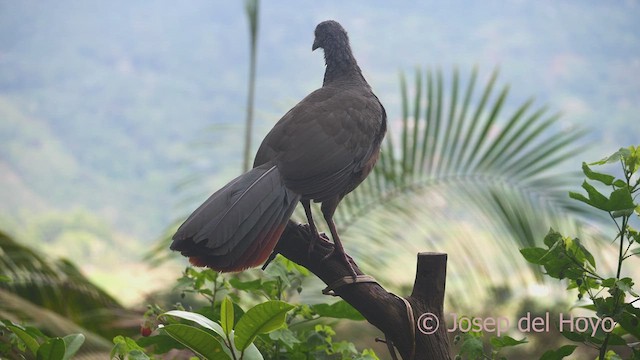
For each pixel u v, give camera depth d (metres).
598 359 5.60
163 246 11.41
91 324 10.24
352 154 6.80
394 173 11.21
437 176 11.34
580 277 5.42
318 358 5.87
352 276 5.65
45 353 4.95
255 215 5.83
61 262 11.13
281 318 4.68
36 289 10.73
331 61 7.60
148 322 5.93
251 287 6.20
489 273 11.16
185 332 4.79
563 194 11.21
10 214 107.19
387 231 11.08
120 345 5.19
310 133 6.66
